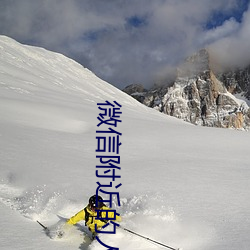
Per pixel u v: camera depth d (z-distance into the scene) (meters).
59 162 11.91
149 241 5.35
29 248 4.96
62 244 5.30
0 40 92.50
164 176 10.69
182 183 9.77
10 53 83.81
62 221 5.97
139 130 23.98
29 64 84.44
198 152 16.92
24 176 9.56
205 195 8.48
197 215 6.80
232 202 7.88
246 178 10.82
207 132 25.09
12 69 63.94
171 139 20.89
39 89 50.00
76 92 70.94
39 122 23.59
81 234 5.77
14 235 5.40
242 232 5.87
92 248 5.03
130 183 9.63
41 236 5.51
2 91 36.72
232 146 19.59
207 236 5.70
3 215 6.31
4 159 11.42
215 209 7.28
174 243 5.39
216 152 17.33
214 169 12.30
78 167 11.37
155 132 23.27
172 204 7.54
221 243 5.38
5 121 21.06
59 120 25.47
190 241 5.48
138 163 13.09
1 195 7.92
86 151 15.11
